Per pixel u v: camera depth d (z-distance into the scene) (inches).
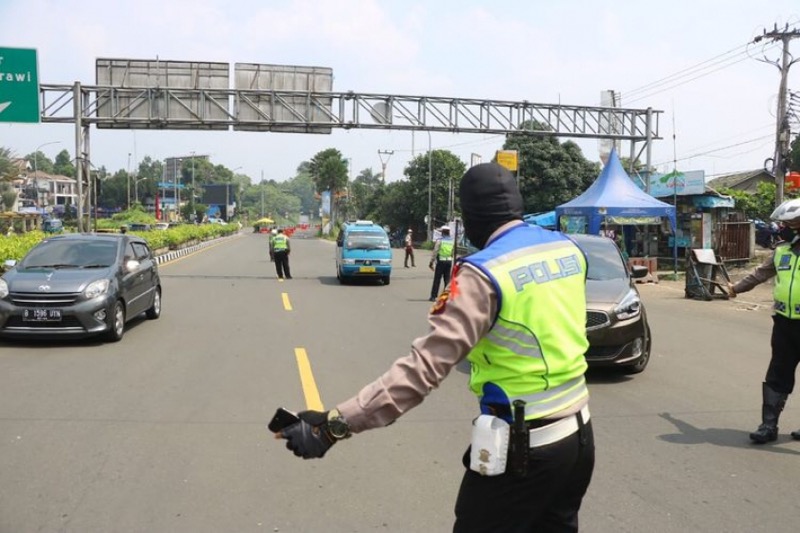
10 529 147.1
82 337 366.9
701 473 186.1
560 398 84.9
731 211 1140.5
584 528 150.9
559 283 86.6
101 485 172.4
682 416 244.8
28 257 401.1
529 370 83.0
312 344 380.8
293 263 1148.5
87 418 231.0
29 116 743.7
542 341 83.4
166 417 233.5
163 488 171.0
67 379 289.1
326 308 546.9
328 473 182.9
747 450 206.4
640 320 308.7
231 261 1190.9
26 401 252.5
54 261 396.2
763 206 1376.7
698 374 315.3
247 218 5526.6
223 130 932.0
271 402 255.6
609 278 333.7
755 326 472.1
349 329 438.9
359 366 323.9
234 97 914.7
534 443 83.0
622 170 862.5
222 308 535.5
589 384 294.7
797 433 217.5
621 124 1009.5
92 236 422.0
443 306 81.5
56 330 357.4
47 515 154.4
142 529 148.0
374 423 80.0
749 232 975.0
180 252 1349.7
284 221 6397.6
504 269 82.5
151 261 466.6
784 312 209.5
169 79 898.7
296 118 928.3
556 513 90.3
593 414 246.8
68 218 2960.1
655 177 1056.2
